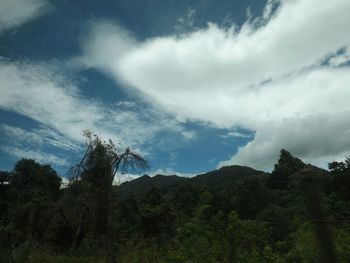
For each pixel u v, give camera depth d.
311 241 6.18
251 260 8.51
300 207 7.22
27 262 18.59
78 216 19.30
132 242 14.86
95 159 17.86
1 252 18.03
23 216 27.58
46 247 22.31
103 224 17.86
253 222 9.17
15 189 52.06
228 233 9.05
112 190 17.98
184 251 9.66
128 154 18.17
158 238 14.44
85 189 18.31
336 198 7.09
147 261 13.07
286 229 8.59
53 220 24.14
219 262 8.99
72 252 20.36
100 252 16.94
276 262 7.77
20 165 54.56
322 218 4.42
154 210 25.67
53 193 52.16
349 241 6.70
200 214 9.61
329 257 4.35
